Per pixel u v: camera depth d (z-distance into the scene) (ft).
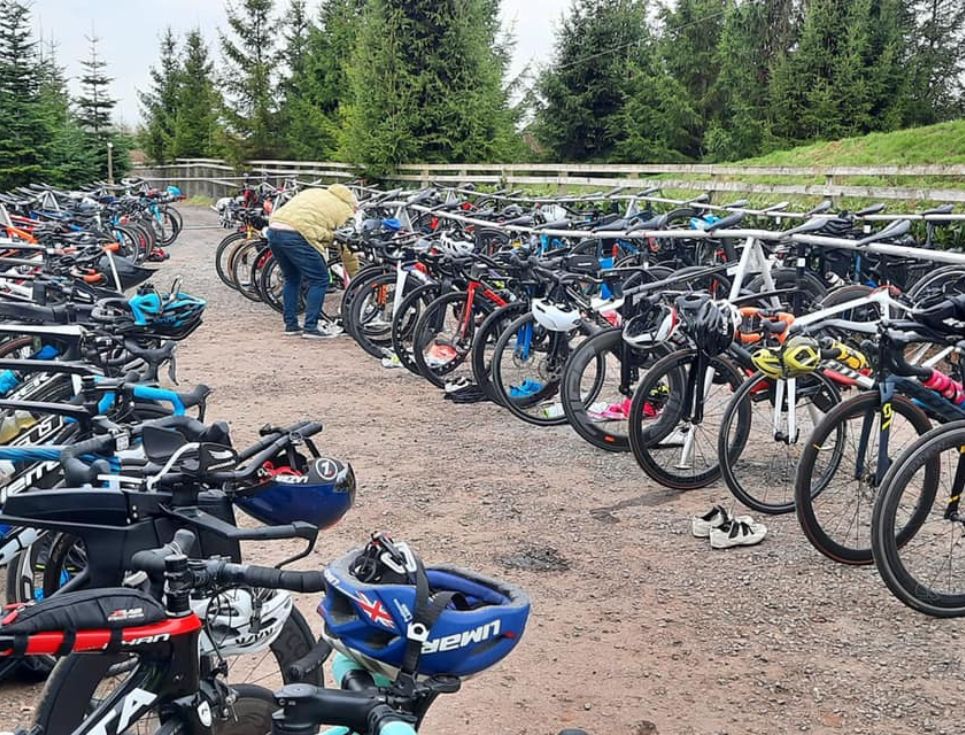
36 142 85.15
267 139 120.57
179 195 64.80
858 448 15.34
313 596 14.76
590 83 95.14
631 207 42.14
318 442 22.29
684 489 19.10
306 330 33.96
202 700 7.37
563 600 14.61
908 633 13.55
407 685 6.70
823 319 17.99
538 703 11.86
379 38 86.69
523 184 75.00
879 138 70.85
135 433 9.79
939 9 97.45
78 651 6.83
